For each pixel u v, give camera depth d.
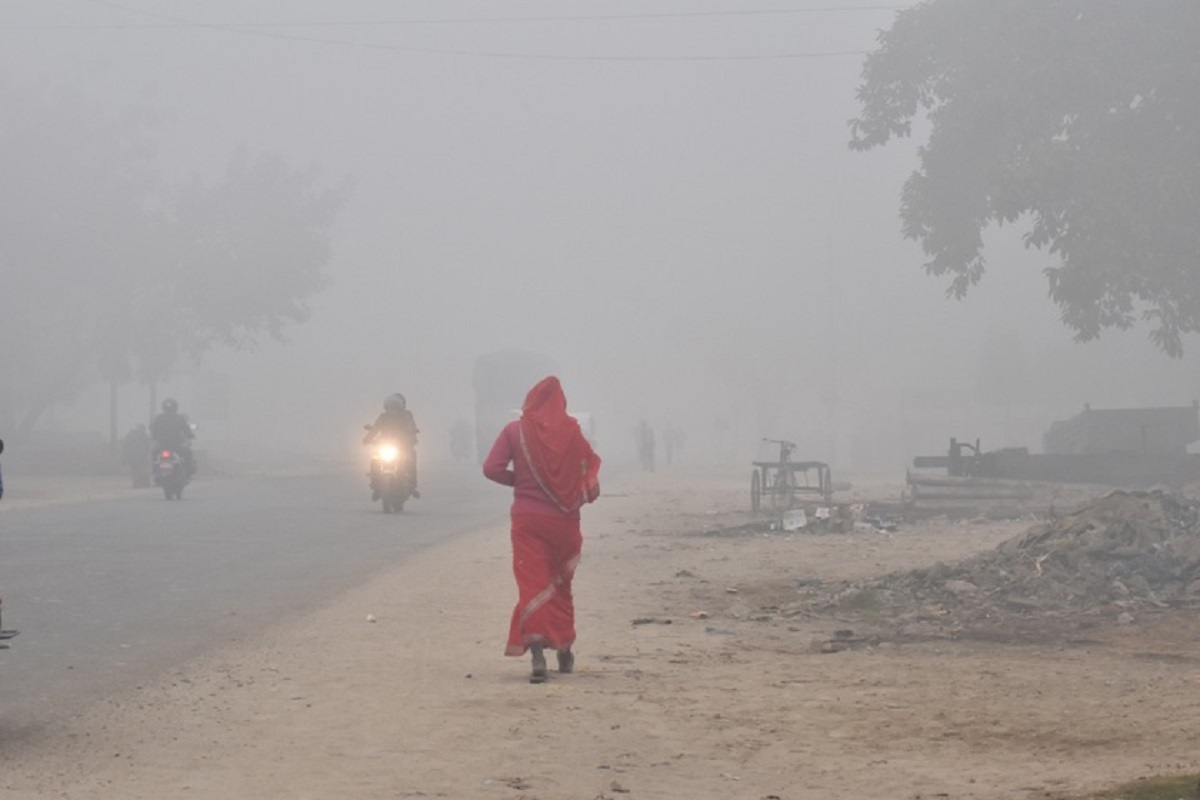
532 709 10.87
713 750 9.47
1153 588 16.33
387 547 25.00
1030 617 15.56
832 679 12.09
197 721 10.45
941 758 9.12
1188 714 10.16
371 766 9.03
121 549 24.27
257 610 16.70
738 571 21.33
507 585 19.27
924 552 23.77
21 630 15.05
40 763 9.11
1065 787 8.10
